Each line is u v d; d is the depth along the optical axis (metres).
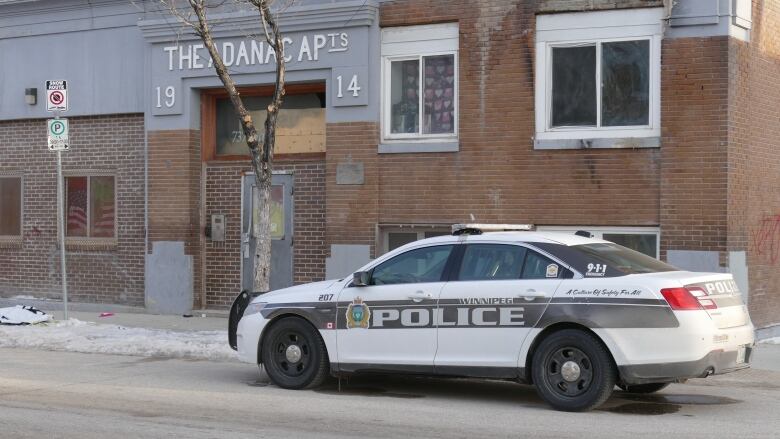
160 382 11.09
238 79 16.67
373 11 15.66
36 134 18.88
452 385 10.94
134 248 17.86
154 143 17.44
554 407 9.11
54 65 18.50
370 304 9.95
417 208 15.41
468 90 15.05
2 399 9.93
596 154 14.23
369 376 11.58
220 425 8.57
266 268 13.21
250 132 13.15
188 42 17.08
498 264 9.52
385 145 15.63
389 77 15.78
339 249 15.90
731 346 8.87
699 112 13.54
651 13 13.93
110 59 17.95
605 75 14.30
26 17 18.67
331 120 16.00
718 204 13.42
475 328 9.41
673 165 13.70
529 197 14.64
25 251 19.00
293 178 16.64
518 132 14.70
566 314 8.96
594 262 9.12
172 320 16.59
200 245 17.38
